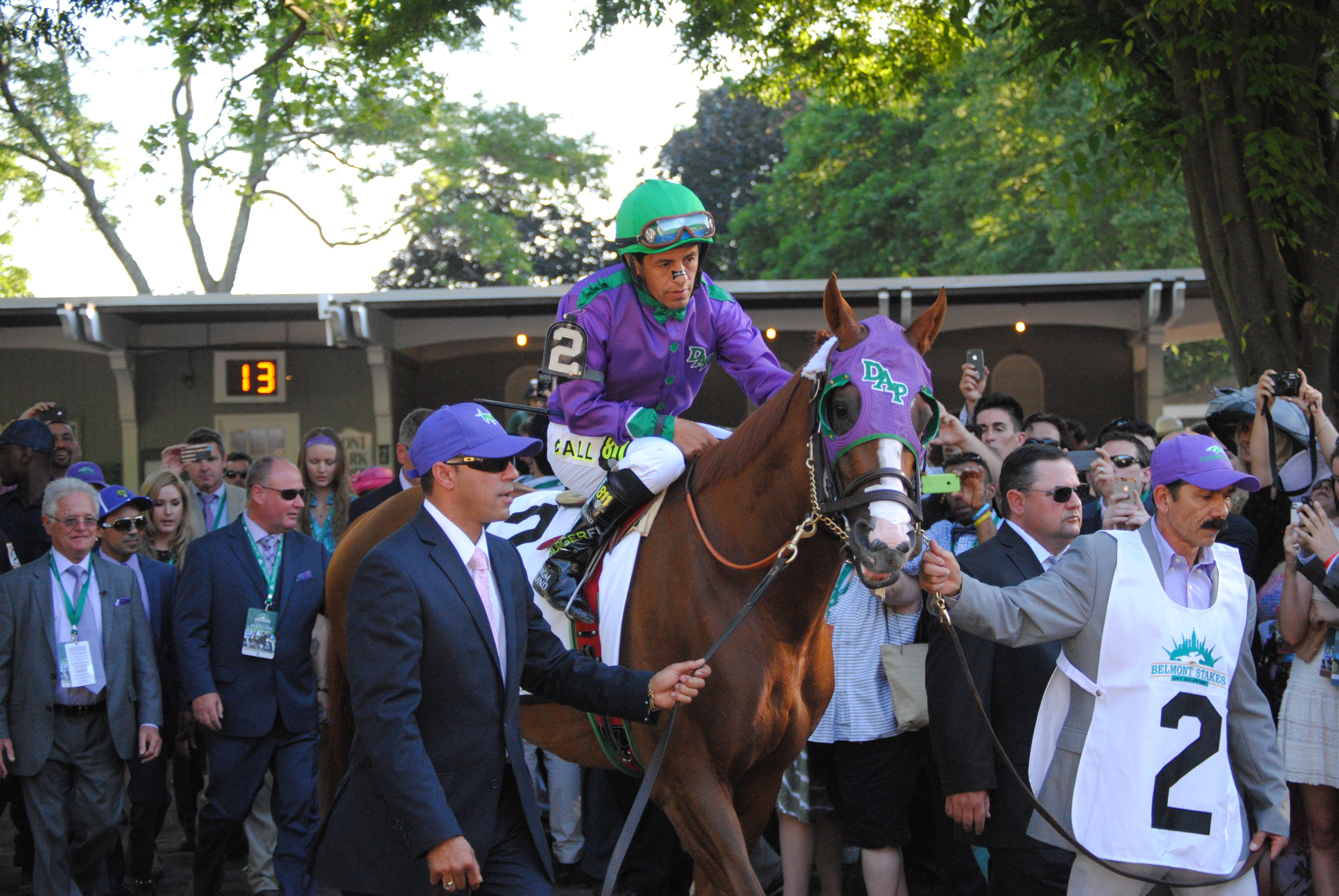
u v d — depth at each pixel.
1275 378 4.45
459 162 18.67
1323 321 6.42
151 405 11.84
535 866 2.77
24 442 5.96
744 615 2.87
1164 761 2.88
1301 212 6.31
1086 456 4.76
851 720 4.05
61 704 4.43
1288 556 3.80
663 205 3.30
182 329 11.65
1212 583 3.01
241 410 11.86
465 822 2.65
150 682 4.64
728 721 3.06
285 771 4.55
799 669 3.17
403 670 2.56
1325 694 3.82
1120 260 19.22
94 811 4.46
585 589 3.44
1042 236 19.70
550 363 3.43
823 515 2.84
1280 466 4.58
